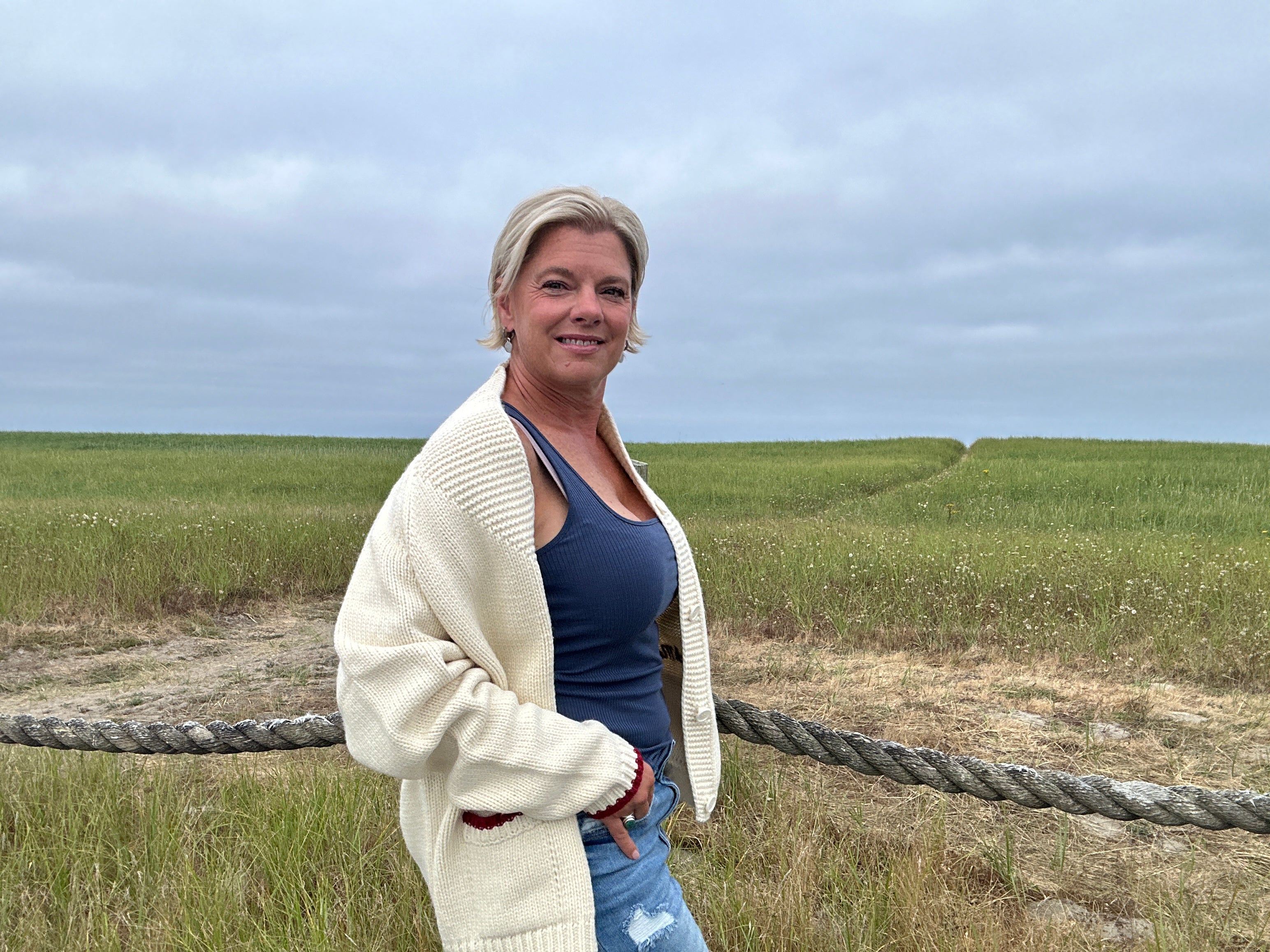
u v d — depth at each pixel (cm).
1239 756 422
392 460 2664
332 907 281
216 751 271
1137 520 1405
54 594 768
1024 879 307
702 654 169
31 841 315
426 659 125
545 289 147
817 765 411
